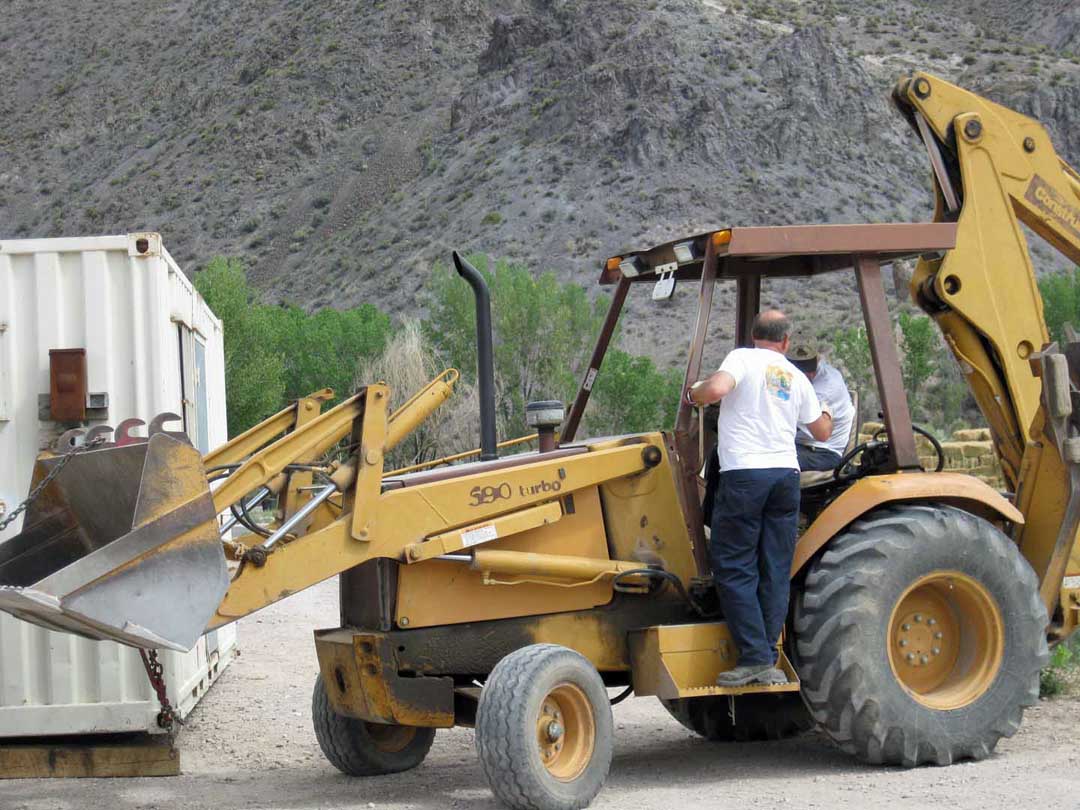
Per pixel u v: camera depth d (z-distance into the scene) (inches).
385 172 5275.6
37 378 332.5
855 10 5007.4
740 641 280.5
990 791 258.7
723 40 4404.5
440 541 272.8
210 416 472.1
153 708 328.2
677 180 3722.9
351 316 2263.8
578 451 295.1
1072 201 338.6
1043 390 313.6
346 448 283.7
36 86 7121.1
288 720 386.0
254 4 7101.4
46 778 314.2
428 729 315.9
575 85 4370.1
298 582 260.4
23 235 5787.4
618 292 323.0
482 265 1898.4
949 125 331.3
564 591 290.2
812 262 334.6
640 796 269.9
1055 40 5083.7
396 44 6190.9
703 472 302.5
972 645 301.9
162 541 237.1
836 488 313.7
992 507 303.4
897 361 302.7
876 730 283.3
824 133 3863.2
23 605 232.2
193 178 5620.1
